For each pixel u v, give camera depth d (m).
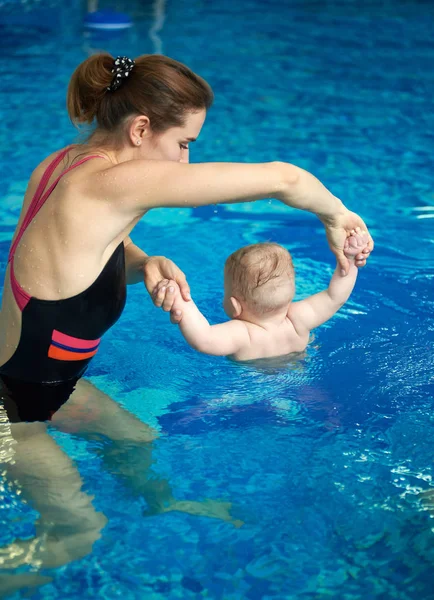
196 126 2.33
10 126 5.55
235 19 8.61
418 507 2.11
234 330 2.83
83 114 2.36
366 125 5.77
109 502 2.11
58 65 6.77
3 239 3.93
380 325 3.14
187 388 2.70
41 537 1.99
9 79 6.44
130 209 2.20
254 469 2.26
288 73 6.89
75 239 2.25
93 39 7.50
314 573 1.90
